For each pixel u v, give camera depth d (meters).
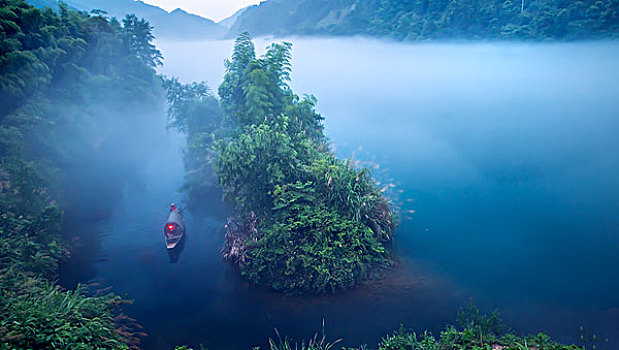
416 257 19.61
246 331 14.25
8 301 10.92
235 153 17.22
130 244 21.42
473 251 20.61
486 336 10.92
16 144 26.03
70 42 41.31
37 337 9.41
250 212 17.89
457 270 18.44
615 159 36.31
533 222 24.95
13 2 35.44
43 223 18.05
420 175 34.81
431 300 15.77
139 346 13.67
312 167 18.34
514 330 13.92
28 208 19.23
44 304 11.02
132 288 17.31
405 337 12.77
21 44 33.34
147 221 24.42
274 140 17.66
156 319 15.18
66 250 18.80
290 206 17.11
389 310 15.05
